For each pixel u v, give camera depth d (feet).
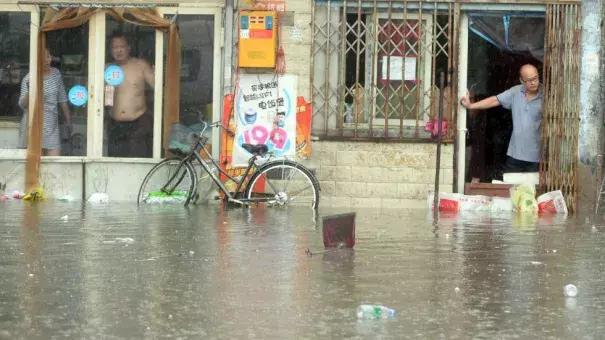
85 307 26.07
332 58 60.49
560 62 59.52
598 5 59.21
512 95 60.49
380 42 60.64
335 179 60.44
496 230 45.88
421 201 60.44
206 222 48.03
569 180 59.52
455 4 59.98
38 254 35.65
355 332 23.26
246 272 31.91
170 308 25.99
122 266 33.01
